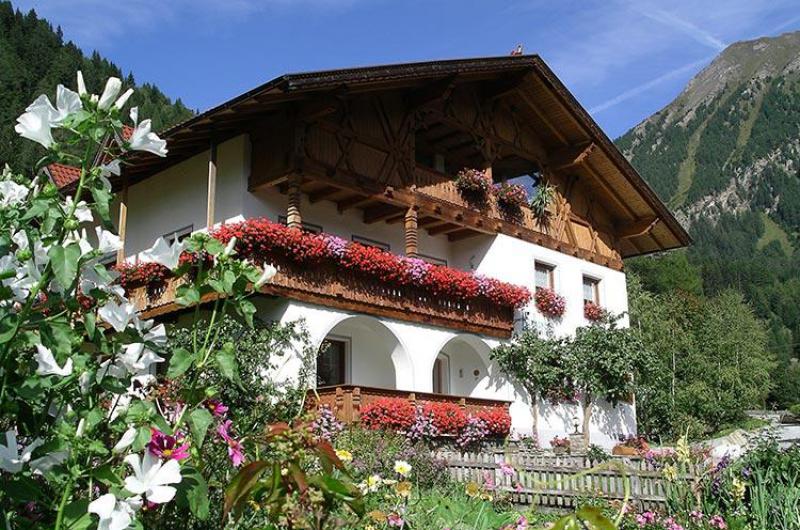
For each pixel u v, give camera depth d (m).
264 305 14.88
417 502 6.02
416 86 17.59
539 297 21.00
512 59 19.31
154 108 72.12
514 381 19.55
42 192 3.04
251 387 10.05
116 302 3.13
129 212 18.73
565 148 22.22
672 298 42.44
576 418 21.00
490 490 8.88
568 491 11.09
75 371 2.86
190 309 15.08
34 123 2.84
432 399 16.31
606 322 22.52
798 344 94.62
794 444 8.35
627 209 24.50
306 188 16.42
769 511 6.88
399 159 17.66
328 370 17.78
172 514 3.32
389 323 16.67
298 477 2.51
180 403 3.52
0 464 2.57
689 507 7.11
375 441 11.55
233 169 16.03
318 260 15.06
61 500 2.67
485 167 20.34
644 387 21.84
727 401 36.97
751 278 115.50
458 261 20.91
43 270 3.00
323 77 14.38
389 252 18.41
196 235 3.24
